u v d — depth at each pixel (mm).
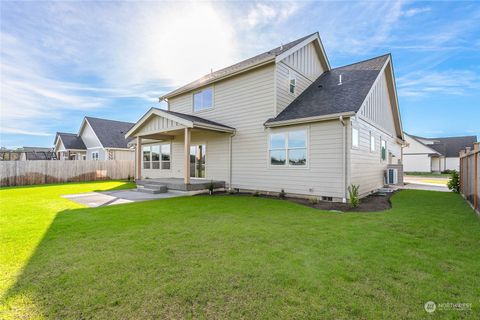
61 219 5676
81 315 2174
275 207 7270
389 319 2107
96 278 2803
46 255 3467
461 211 6496
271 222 5371
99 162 18625
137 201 8477
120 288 2590
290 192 9414
